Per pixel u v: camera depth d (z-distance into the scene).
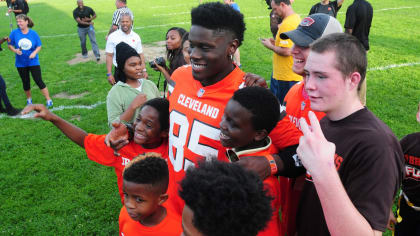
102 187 4.48
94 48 10.66
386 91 7.20
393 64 9.05
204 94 2.04
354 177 1.49
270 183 1.83
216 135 1.99
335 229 1.28
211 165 1.29
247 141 1.84
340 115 1.59
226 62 1.97
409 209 2.43
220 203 1.12
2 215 3.98
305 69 1.54
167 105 2.42
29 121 6.55
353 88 1.51
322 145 1.29
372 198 1.40
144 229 1.90
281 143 1.97
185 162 2.12
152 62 3.82
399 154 1.50
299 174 1.99
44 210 4.05
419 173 2.30
